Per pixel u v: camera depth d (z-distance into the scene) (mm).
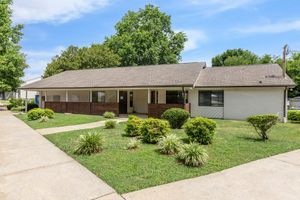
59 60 39531
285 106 15672
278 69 17891
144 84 17781
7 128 12680
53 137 9773
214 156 6695
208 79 18516
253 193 4336
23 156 6910
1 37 26000
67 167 5879
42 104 25156
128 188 4535
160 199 4090
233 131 11039
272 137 9547
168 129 8562
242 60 45562
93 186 4684
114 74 22641
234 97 17141
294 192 4379
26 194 4340
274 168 5738
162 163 6055
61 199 4137
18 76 28297
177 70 20234
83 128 12461
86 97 23453
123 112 22469
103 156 6723
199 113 18359
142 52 39000
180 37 41938
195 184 4750
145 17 41375
